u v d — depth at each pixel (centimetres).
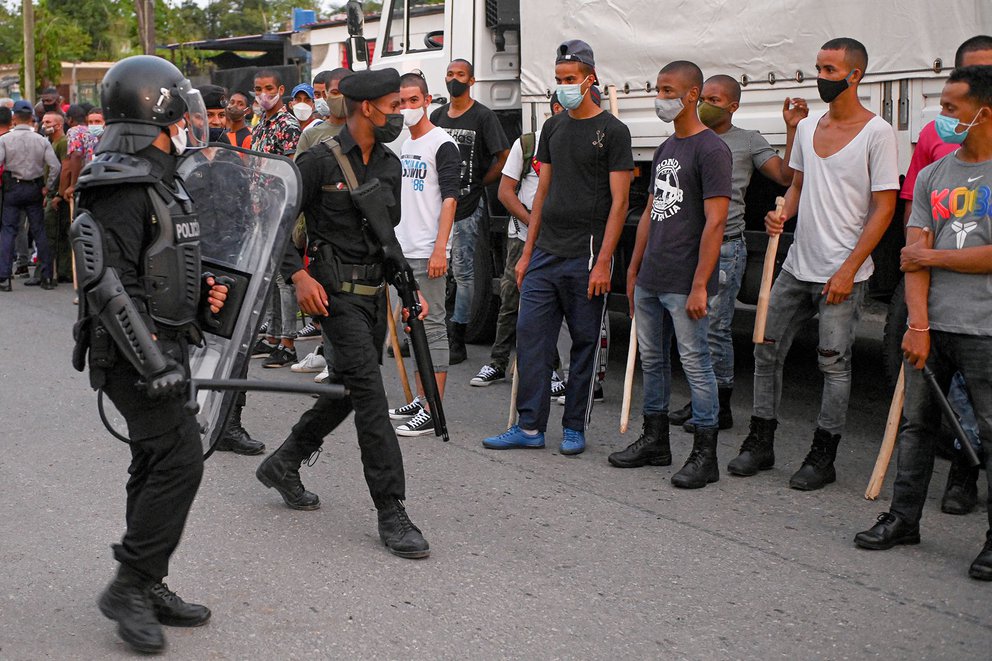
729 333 595
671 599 380
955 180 395
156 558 334
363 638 348
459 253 740
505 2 778
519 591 385
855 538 429
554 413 646
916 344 407
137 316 312
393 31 888
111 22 5012
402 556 414
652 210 509
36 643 343
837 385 495
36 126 1375
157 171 325
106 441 571
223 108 755
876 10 546
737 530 447
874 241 473
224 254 388
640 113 664
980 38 468
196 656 335
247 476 512
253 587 387
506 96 805
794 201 507
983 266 389
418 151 588
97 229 315
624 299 685
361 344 417
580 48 520
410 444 571
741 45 606
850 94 477
